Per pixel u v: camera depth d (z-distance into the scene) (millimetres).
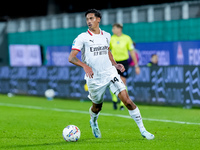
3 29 76625
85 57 23078
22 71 59500
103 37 23062
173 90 42562
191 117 34844
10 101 52719
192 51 52188
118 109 41875
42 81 56531
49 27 72062
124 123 31797
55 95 54719
